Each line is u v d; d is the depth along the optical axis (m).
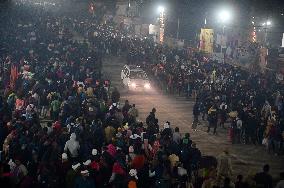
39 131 14.73
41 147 13.45
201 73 33.12
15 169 11.98
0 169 11.20
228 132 24.41
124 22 65.75
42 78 24.62
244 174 17.53
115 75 40.44
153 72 36.88
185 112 28.77
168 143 15.32
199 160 14.55
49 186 11.70
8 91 22.30
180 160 14.51
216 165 14.55
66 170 12.23
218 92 26.67
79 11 79.56
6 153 13.58
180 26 58.59
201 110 26.16
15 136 14.07
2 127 15.14
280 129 20.62
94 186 11.47
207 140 22.53
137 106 29.70
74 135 14.26
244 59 42.75
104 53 48.50
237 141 22.39
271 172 17.94
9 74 27.17
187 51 44.03
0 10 54.25
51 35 45.47
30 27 48.25
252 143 22.47
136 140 14.38
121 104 29.77
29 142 13.81
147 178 13.12
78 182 11.36
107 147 13.96
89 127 16.11
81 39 54.69
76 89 23.03
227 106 24.77
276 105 25.23
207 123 26.16
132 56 42.22
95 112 19.12
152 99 32.28
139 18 65.62
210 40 43.03
